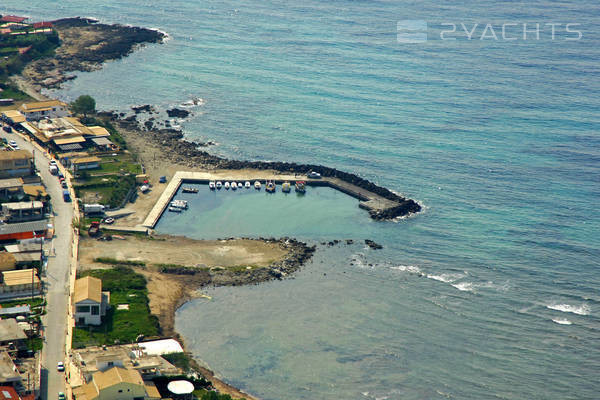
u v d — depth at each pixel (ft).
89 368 592.60
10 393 556.10
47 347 641.81
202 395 607.37
